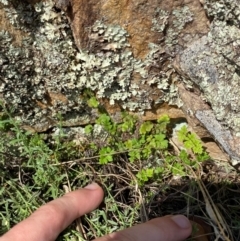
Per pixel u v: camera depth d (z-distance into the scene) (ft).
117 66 0.44
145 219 0.50
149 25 0.41
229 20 0.39
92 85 0.46
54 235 0.45
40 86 0.47
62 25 0.42
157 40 0.42
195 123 0.47
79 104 0.49
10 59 0.44
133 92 0.47
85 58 0.44
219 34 0.39
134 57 0.44
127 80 0.46
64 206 0.47
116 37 0.42
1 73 0.45
